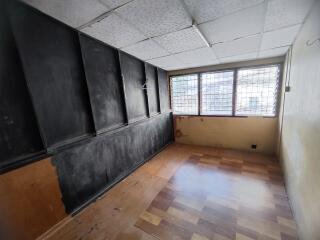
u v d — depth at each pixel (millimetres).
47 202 1561
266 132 3334
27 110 1400
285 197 2023
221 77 3598
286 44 2242
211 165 2965
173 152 3688
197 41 2076
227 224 1656
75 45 1784
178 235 1558
